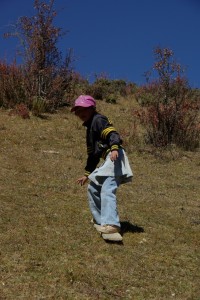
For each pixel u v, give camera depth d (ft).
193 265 14.83
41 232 16.26
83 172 25.36
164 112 34.73
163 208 20.53
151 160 30.14
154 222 18.52
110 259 14.66
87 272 13.60
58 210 18.71
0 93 39.52
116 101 49.70
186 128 34.94
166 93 35.83
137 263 14.56
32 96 39.78
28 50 41.37
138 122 39.91
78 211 18.80
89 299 12.25
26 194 20.42
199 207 21.11
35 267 13.66
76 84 50.70
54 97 40.75
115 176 15.74
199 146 34.76
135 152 31.48
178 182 25.29
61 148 30.35
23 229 16.37
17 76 40.52
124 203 20.77
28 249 14.79
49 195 20.67
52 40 41.65
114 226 15.81
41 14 41.42
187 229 18.06
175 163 29.89
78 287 12.76
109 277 13.52
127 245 15.87
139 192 22.75
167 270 14.32
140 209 20.07
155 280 13.62
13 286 12.50
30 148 29.27
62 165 26.35
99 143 15.89
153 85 51.03
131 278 13.60
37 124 35.19
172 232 17.52
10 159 26.25
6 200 19.29
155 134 34.14
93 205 16.55
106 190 15.80
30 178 23.02
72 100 43.55
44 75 40.96
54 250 14.92
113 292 12.74
